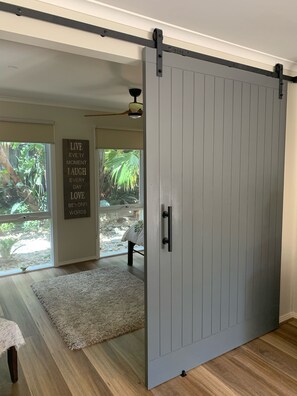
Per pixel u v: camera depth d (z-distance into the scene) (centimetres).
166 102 197
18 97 406
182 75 202
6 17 149
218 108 223
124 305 329
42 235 464
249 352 251
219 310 242
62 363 235
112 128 494
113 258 504
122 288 375
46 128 438
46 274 431
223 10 171
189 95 207
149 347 206
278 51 236
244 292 257
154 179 198
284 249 291
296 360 239
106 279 405
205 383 214
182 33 199
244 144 242
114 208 525
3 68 286
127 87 354
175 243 212
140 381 215
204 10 171
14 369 212
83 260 489
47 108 439
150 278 202
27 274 431
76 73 300
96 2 162
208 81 215
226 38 211
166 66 194
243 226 250
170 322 215
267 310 277
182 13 174
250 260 259
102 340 264
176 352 220
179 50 200
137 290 369
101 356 244
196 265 225
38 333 278
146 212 197
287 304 303
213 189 228
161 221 204
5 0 146
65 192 464
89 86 351
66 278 408
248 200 251
